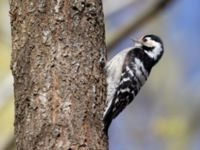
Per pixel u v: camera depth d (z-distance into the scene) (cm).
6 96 1748
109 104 1222
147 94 2316
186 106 2261
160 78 2317
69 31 1142
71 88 1122
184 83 2309
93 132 1122
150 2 1812
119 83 1362
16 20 1155
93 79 1152
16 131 1127
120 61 1383
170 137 2184
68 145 1095
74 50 1140
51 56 1127
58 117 1105
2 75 1803
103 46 1198
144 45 1464
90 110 1132
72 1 1152
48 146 1092
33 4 1144
